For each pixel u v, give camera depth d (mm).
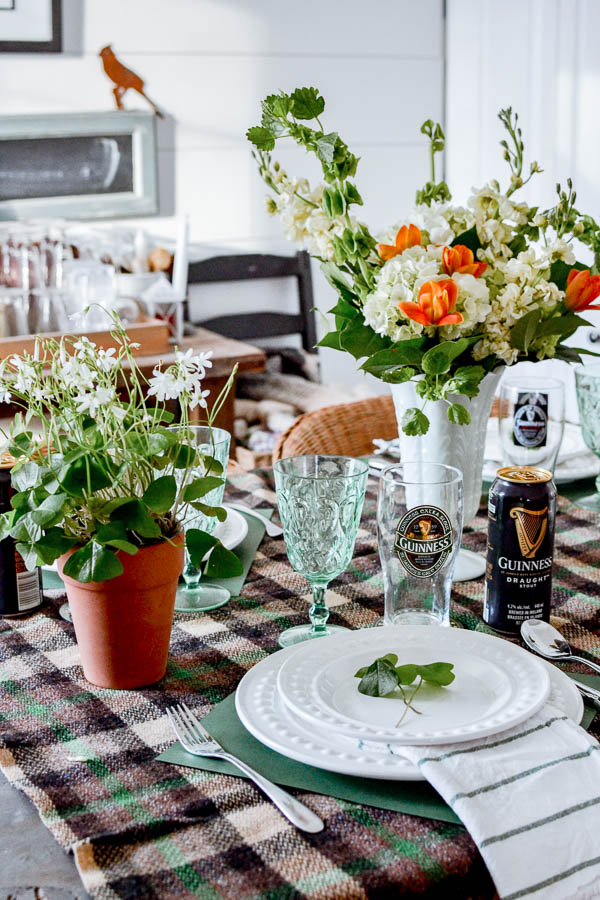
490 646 915
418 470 1022
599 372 1383
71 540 860
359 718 805
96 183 2996
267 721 808
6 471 1005
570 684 867
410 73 3436
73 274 2549
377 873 660
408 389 1129
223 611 1089
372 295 1049
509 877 666
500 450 1485
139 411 919
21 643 1018
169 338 2699
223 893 645
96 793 754
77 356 899
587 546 1259
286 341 3477
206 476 915
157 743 828
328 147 1026
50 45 2863
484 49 3248
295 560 992
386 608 1024
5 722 864
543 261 1055
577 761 746
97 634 898
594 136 2900
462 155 3443
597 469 1475
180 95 3098
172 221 3164
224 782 768
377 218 3521
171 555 889
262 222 3309
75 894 673
